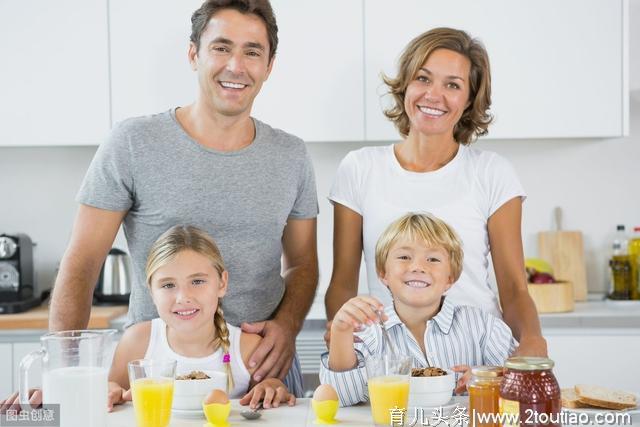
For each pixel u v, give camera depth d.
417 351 1.73
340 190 1.96
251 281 1.83
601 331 2.66
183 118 1.82
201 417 1.43
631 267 3.01
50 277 3.21
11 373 2.66
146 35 2.83
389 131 2.85
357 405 1.53
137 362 1.33
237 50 1.70
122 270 2.97
